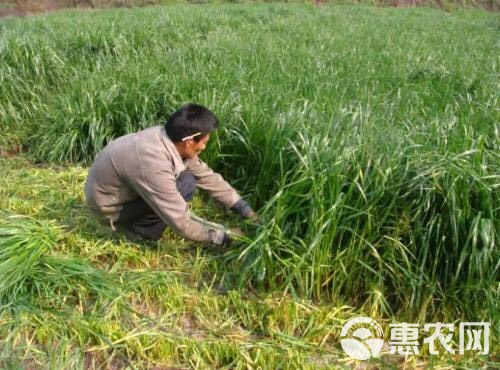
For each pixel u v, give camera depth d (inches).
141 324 106.4
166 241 135.9
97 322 103.5
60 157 185.6
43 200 154.9
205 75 203.6
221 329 108.3
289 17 464.4
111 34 270.4
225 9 515.5
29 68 232.5
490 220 104.9
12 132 207.6
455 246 108.5
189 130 111.5
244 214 132.3
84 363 98.7
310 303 115.3
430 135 132.3
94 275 114.9
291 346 103.8
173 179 114.8
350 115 150.8
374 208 116.1
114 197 121.3
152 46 274.1
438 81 224.5
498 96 181.3
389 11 668.7
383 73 231.5
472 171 108.5
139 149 113.4
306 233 119.8
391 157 118.9
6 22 355.3
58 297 108.5
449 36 394.9
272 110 165.6
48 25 324.8
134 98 189.6
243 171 160.7
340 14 547.2
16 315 103.3
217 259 127.0
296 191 120.7
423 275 110.5
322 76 216.8
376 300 112.3
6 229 117.6
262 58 245.4
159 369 98.0
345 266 117.6
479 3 1017.5
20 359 97.2
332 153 123.5
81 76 227.1
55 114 196.5
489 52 315.9
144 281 117.1
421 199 112.6
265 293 118.0
